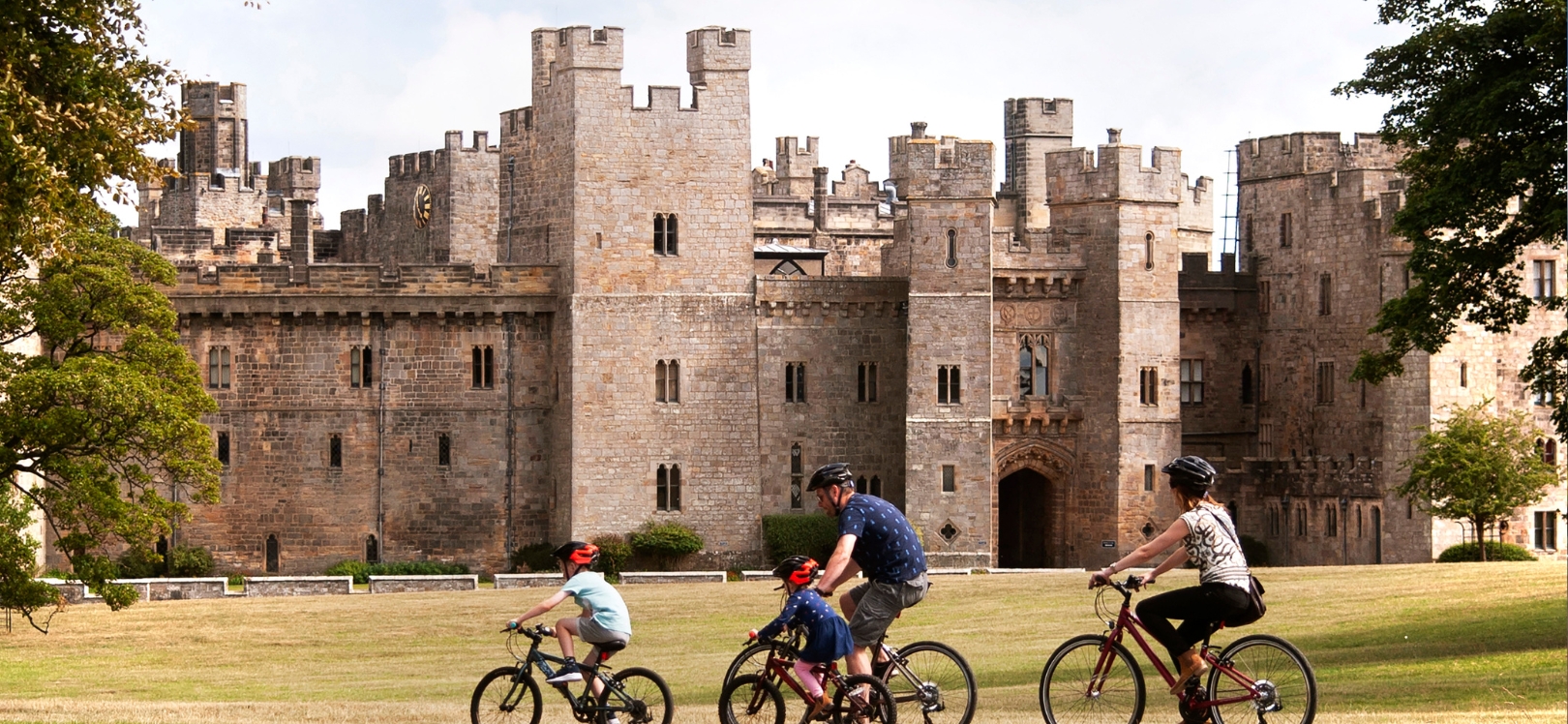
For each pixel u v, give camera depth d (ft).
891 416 374.63
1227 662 102.17
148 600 303.68
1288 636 211.20
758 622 258.78
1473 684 158.51
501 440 371.35
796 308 369.91
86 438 232.53
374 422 370.73
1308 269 385.29
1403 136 203.82
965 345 362.33
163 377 260.01
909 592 105.60
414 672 221.05
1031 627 237.66
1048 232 374.43
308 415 371.15
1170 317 373.20
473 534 371.56
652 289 364.79
